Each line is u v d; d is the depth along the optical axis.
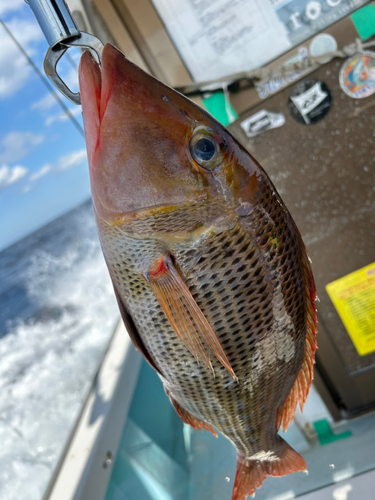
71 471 0.68
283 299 0.41
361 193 0.77
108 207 0.34
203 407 0.45
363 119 0.73
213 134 0.35
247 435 0.50
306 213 0.80
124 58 0.33
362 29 0.68
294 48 0.70
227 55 0.71
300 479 0.82
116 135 0.32
